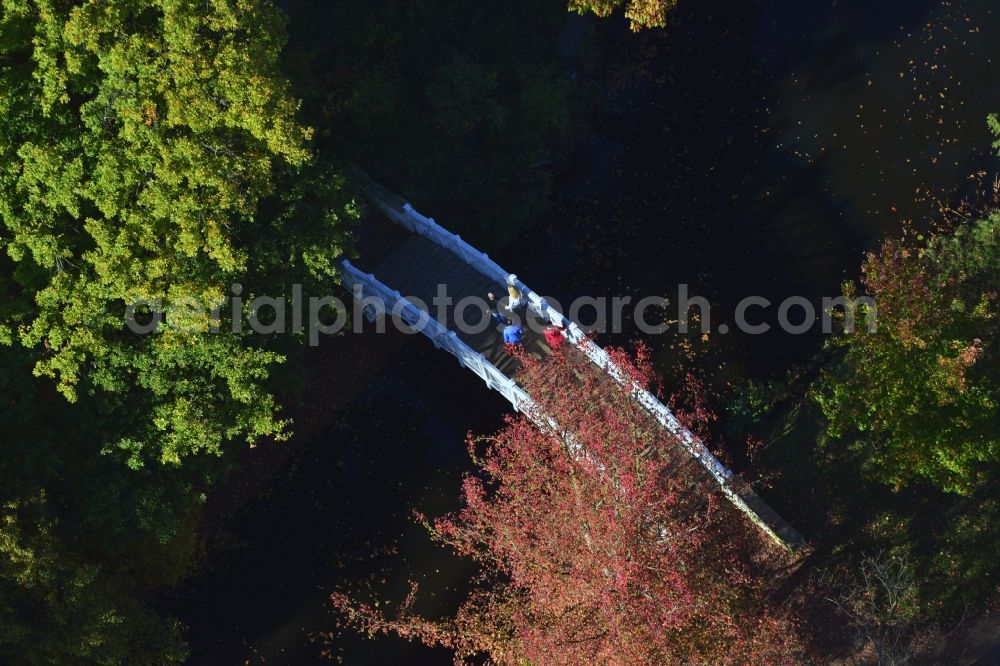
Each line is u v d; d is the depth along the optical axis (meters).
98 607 26.83
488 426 35.00
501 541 27.77
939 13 39.78
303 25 37.12
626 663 25.52
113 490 28.12
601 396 29.45
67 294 25.64
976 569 30.58
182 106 24.77
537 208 38.09
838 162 37.88
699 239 37.31
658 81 40.56
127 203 25.86
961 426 26.55
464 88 35.91
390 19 37.47
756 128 39.12
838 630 30.48
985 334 31.62
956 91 38.22
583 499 26.58
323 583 32.97
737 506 31.66
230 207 27.09
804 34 40.66
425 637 29.28
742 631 27.14
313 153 32.47
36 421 28.08
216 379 28.92
